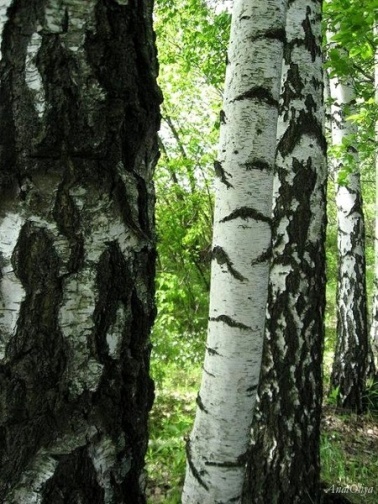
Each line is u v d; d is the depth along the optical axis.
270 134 2.18
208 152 9.94
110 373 1.14
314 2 3.25
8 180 1.05
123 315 1.15
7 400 1.07
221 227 2.23
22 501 1.07
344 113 6.13
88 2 1.06
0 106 1.04
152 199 1.25
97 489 1.13
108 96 1.09
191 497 2.31
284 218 3.29
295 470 3.27
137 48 1.15
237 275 2.19
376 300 7.03
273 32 2.15
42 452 1.08
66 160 1.07
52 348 1.08
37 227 1.07
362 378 6.20
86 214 1.09
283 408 3.28
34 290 1.07
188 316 9.84
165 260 10.04
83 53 1.06
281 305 3.29
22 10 1.04
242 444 2.26
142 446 1.25
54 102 1.05
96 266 1.10
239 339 2.19
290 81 3.24
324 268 3.38
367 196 13.16
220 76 6.97
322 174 3.31
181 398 6.07
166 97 10.13
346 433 5.49
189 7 6.84
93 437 1.12
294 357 3.27
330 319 11.36
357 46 4.20
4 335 1.07
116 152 1.11
